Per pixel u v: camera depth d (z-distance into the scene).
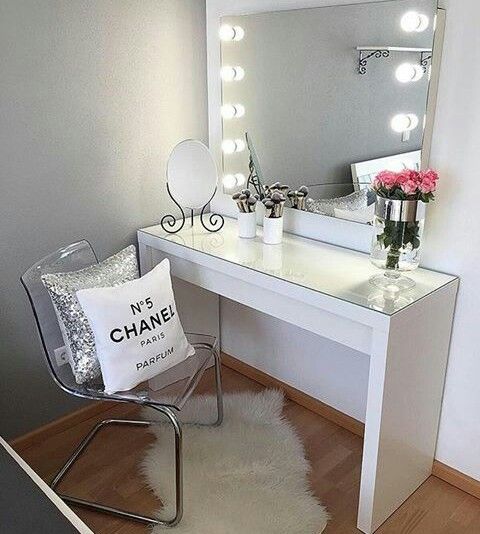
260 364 2.64
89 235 2.21
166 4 2.22
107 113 2.14
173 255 2.24
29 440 2.19
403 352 1.65
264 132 2.27
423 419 1.88
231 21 2.26
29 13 1.84
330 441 2.24
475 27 1.62
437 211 1.83
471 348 1.84
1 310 2.02
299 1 2.03
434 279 1.81
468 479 1.96
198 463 2.07
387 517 1.85
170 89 2.33
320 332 1.78
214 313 2.74
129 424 2.30
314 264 1.95
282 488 1.95
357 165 1.99
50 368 1.86
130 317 1.77
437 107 1.76
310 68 2.04
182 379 1.92
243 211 2.22
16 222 1.99
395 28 1.78
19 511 1.30
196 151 2.24
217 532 1.76
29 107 1.92
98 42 2.04
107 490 1.96
